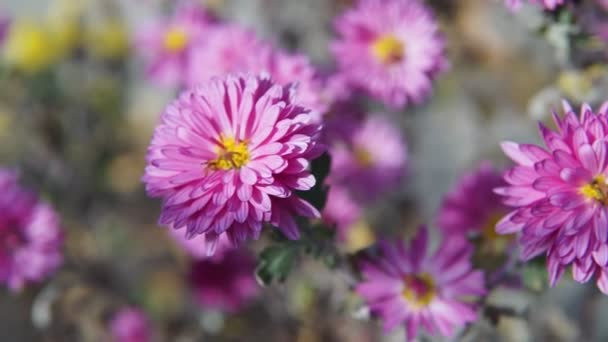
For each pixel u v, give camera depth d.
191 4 0.53
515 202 0.31
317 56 0.57
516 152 0.32
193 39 0.51
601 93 0.42
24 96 0.58
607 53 0.40
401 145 0.50
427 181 0.56
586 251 0.31
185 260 0.56
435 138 0.57
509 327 0.47
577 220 0.31
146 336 0.54
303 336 0.52
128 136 0.63
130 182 0.62
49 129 0.59
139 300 0.56
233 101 0.32
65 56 0.62
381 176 0.48
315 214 0.32
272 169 0.31
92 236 0.58
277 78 0.40
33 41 0.59
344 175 0.47
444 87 0.56
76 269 0.52
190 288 0.52
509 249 0.37
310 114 0.32
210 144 0.32
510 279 0.37
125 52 0.64
